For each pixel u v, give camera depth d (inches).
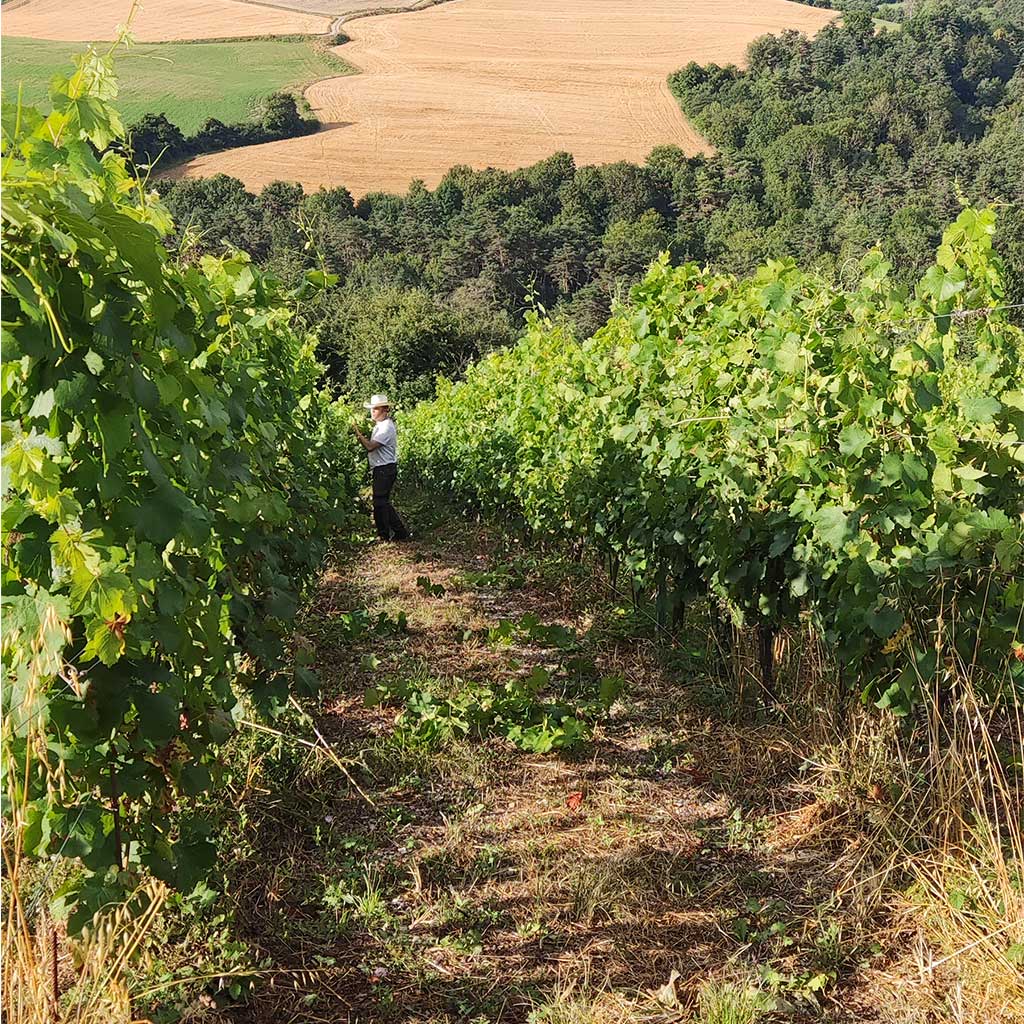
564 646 221.0
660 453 213.3
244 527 139.6
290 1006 106.0
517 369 398.6
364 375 1569.9
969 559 132.6
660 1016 103.8
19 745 81.7
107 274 83.4
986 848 116.5
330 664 217.0
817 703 161.8
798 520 158.9
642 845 137.9
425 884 130.3
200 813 131.7
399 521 413.1
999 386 154.7
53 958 85.5
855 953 112.7
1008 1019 99.2
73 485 85.2
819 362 155.0
